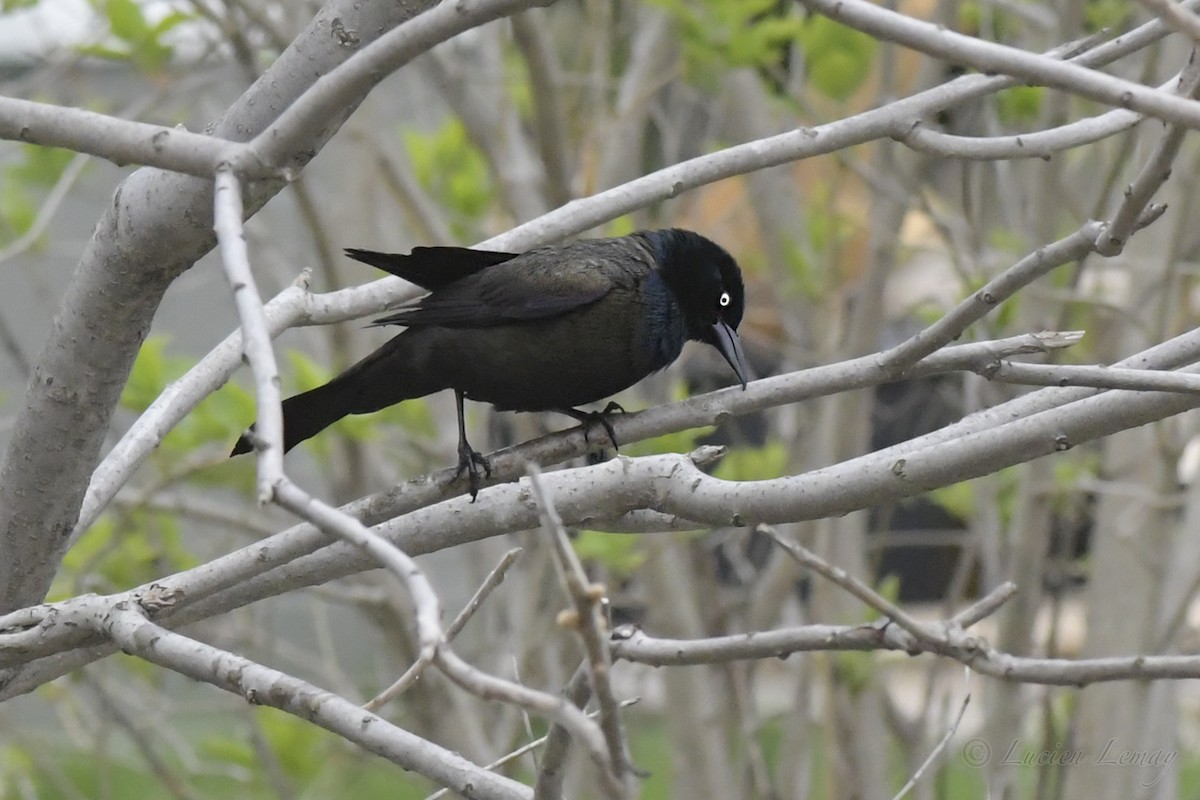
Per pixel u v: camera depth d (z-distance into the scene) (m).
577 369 8.13
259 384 4.25
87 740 15.63
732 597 14.97
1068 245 5.71
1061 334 6.12
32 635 6.04
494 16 4.87
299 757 12.88
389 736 5.17
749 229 17.27
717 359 15.90
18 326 17.86
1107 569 11.75
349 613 19.25
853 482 5.87
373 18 5.65
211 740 13.24
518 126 13.34
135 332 6.23
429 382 8.07
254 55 12.08
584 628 4.07
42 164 13.55
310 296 7.35
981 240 12.45
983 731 11.53
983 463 5.73
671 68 13.39
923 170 12.73
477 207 14.15
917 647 5.90
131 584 12.32
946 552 18.00
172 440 11.73
